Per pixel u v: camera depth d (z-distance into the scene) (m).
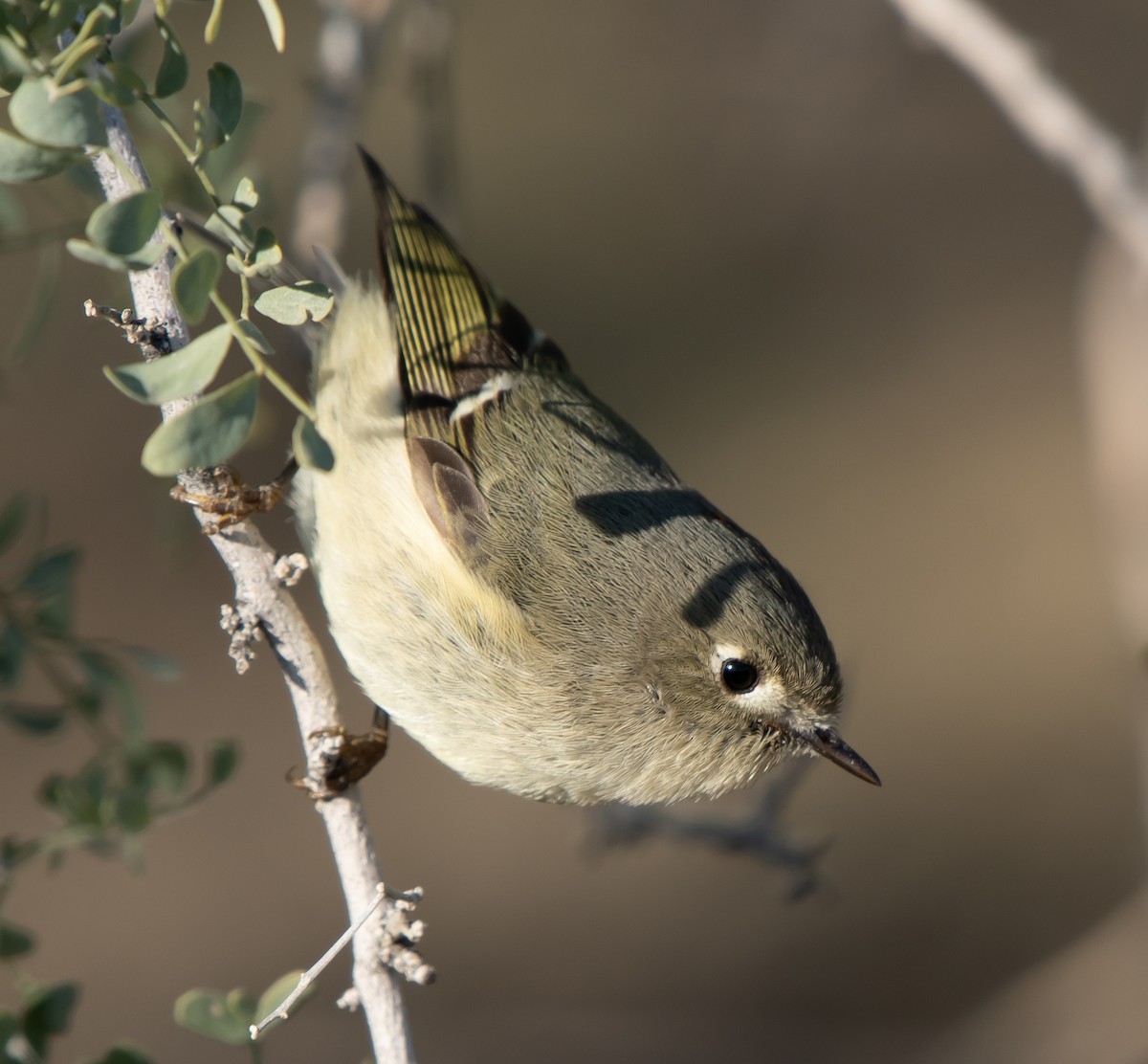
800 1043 12.20
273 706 13.65
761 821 7.45
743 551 6.41
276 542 12.02
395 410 6.45
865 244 15.65
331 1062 10.50
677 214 15.49
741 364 15.58
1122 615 8.46
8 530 5.71
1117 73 12.93
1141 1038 9.16
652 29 14.16
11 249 5.67
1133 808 13.52
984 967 12.69
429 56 7.86
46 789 5.65
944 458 15.41
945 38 7.03
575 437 6.59
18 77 3.99
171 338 4.63
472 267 7.11
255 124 6.60
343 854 5.39
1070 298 15.52
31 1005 5.19
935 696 14.59
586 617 6.11
